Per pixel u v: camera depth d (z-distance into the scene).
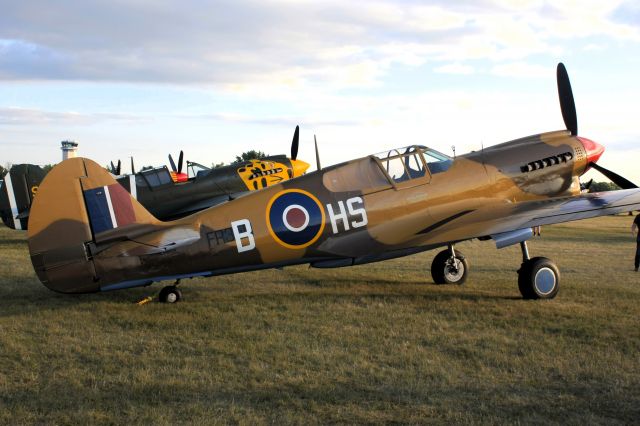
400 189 8.40
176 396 4.45
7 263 11.80
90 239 7.16
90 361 5.33
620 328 6.43
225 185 16.02
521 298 8.16
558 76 10.77
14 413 4.11
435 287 9.15
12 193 15.73
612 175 10.11
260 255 7.69
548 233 23.78
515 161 9.42
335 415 4.08
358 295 8.45
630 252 15.69
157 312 7.27
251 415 4.07
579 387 4.62
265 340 6.00
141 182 14.86
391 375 4.93
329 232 7.95
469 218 8.52
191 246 7.39
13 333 6.26
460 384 4.70
